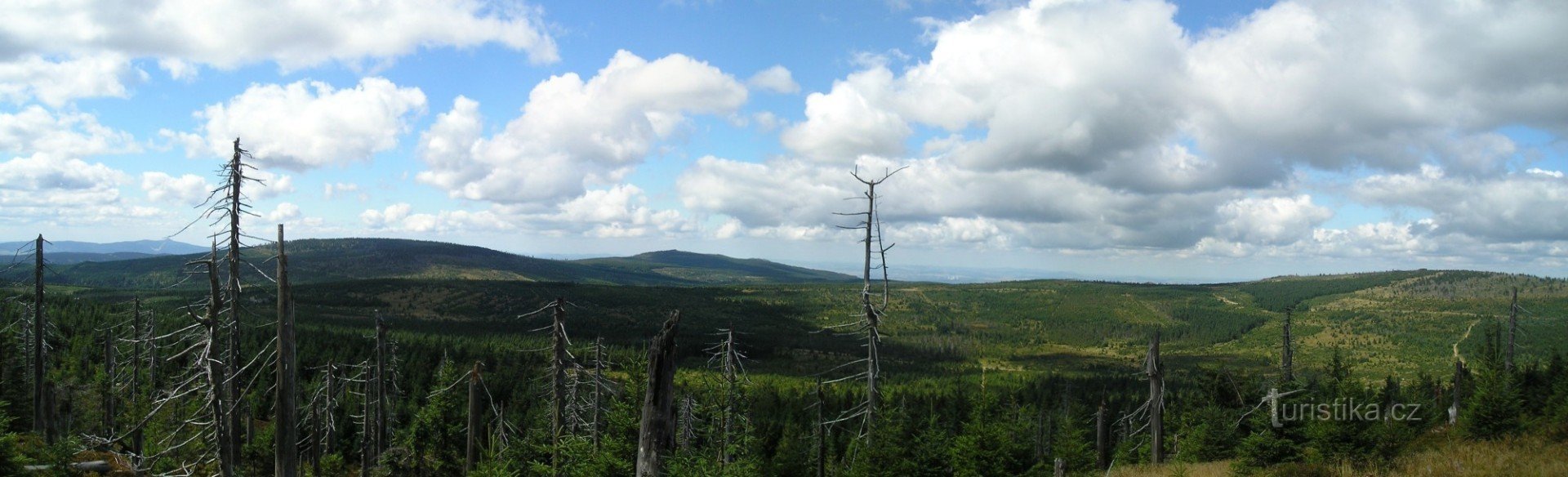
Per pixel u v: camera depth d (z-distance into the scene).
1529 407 39.66
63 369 57.22
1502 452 24.44
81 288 164.50
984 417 41.41
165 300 126.81
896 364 171.38
